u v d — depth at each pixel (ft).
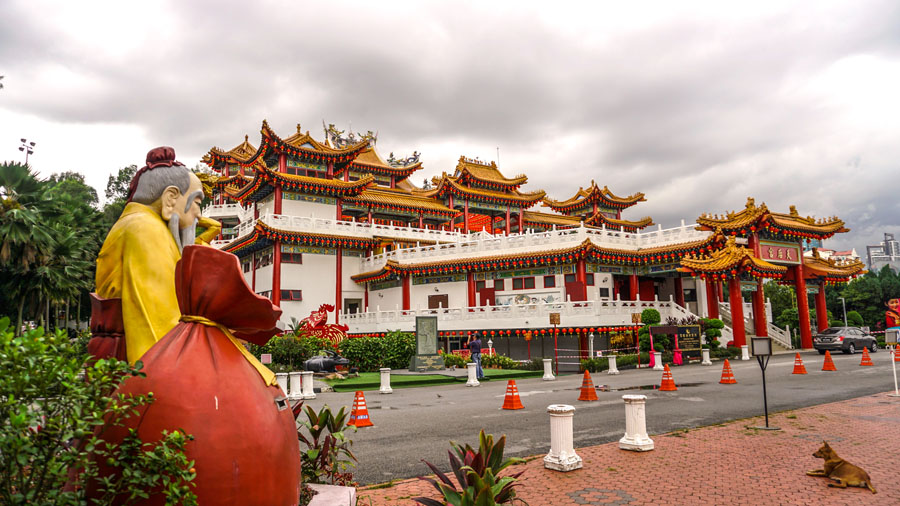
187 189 17.54
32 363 11.67
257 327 16.02
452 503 20.86
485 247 153.48
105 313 16.15
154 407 13.64
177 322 15.72
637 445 37.40
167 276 16.05
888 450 37.60
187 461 13.10
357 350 110.11
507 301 149.28
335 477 25.76
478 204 223.30
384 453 38.09
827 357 94.99
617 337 123.13
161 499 13.26
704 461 34.86
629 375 96.32
